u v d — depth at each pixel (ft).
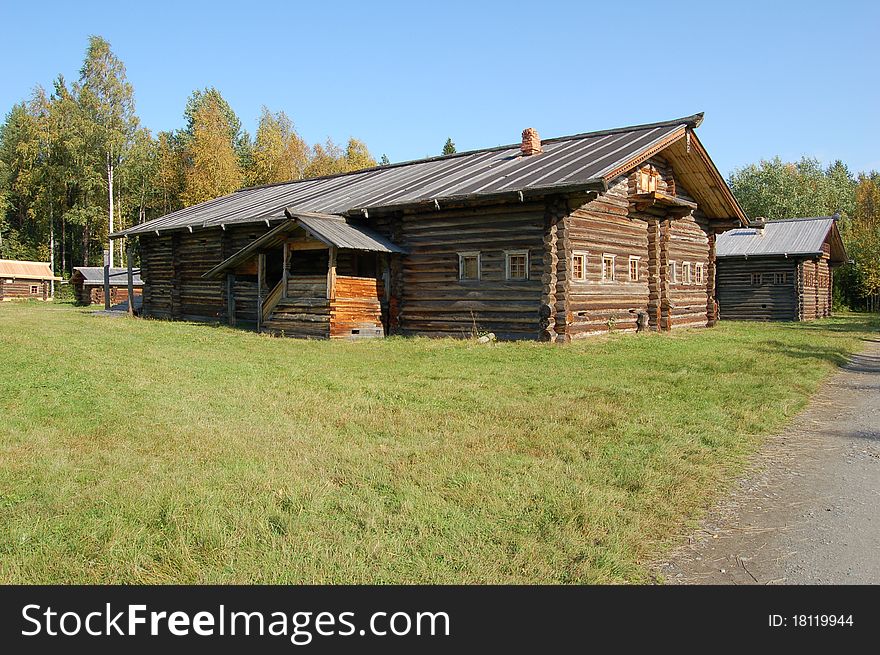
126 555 13.55
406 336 59.52
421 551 14.12
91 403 27.40
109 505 15.94
